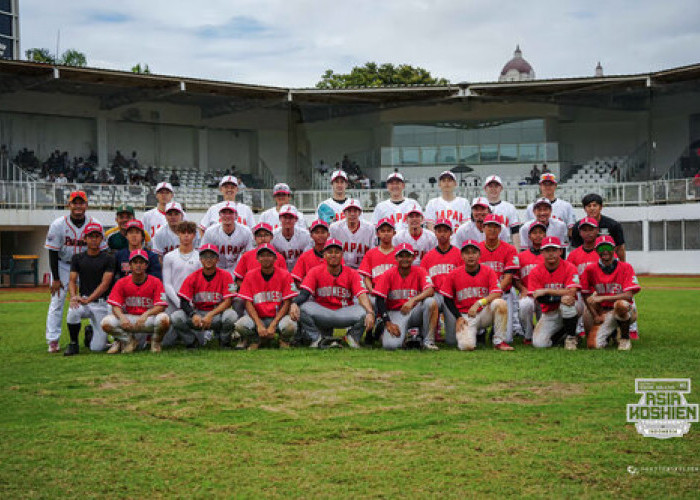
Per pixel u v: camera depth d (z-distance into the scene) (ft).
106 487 14.98
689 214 109.29
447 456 16.58
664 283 88.79
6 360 29.81
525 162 128.88
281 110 136.26
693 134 124.88
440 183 40.34
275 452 17.01
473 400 21.52
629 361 27.68
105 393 22.98
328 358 29.27
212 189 116.98
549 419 19.36
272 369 26.66
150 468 16.03
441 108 130.11
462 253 32.19
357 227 36.01
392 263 32.89
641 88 118.42
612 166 130.11
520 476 15.35
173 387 23.71
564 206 40.73
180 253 33.71
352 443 17.61
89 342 34.22
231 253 36.99
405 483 15.05
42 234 99.55
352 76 165.78
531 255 34.45
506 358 29.01
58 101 119.55
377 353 30.73
